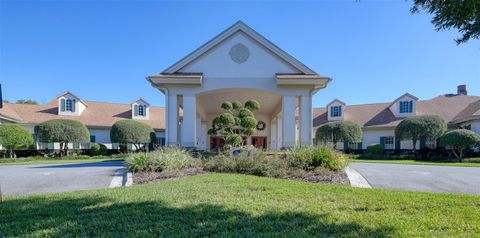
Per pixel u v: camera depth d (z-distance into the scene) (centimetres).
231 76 1706
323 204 591
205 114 3061
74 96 3014
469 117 2450
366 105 3269
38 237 428
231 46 1725
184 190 728
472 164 1847
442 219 493
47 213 555
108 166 1528
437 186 913
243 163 1083
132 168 1103
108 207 586
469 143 2162
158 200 630
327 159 1068
